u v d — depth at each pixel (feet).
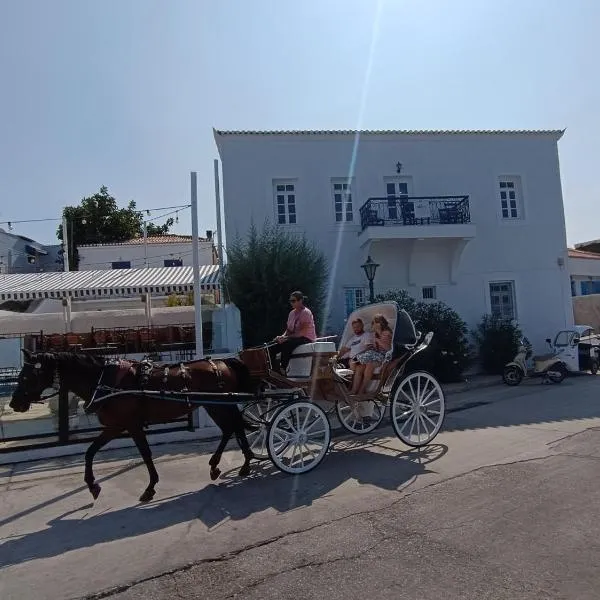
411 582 13.79
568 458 23.73
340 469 24.38
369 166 60.95
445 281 61.87
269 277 48.80
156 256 93.61
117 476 26.05
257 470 25.35
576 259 87.92
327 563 15.19
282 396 25.57
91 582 15.25
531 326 64.23
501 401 41.96
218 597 13.87
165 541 17.74
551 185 65.92
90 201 127.65
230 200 57.98
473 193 63.57
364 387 27.20
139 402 22.76
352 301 59.72
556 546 15.23
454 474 22.48
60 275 63.31
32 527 20.07
